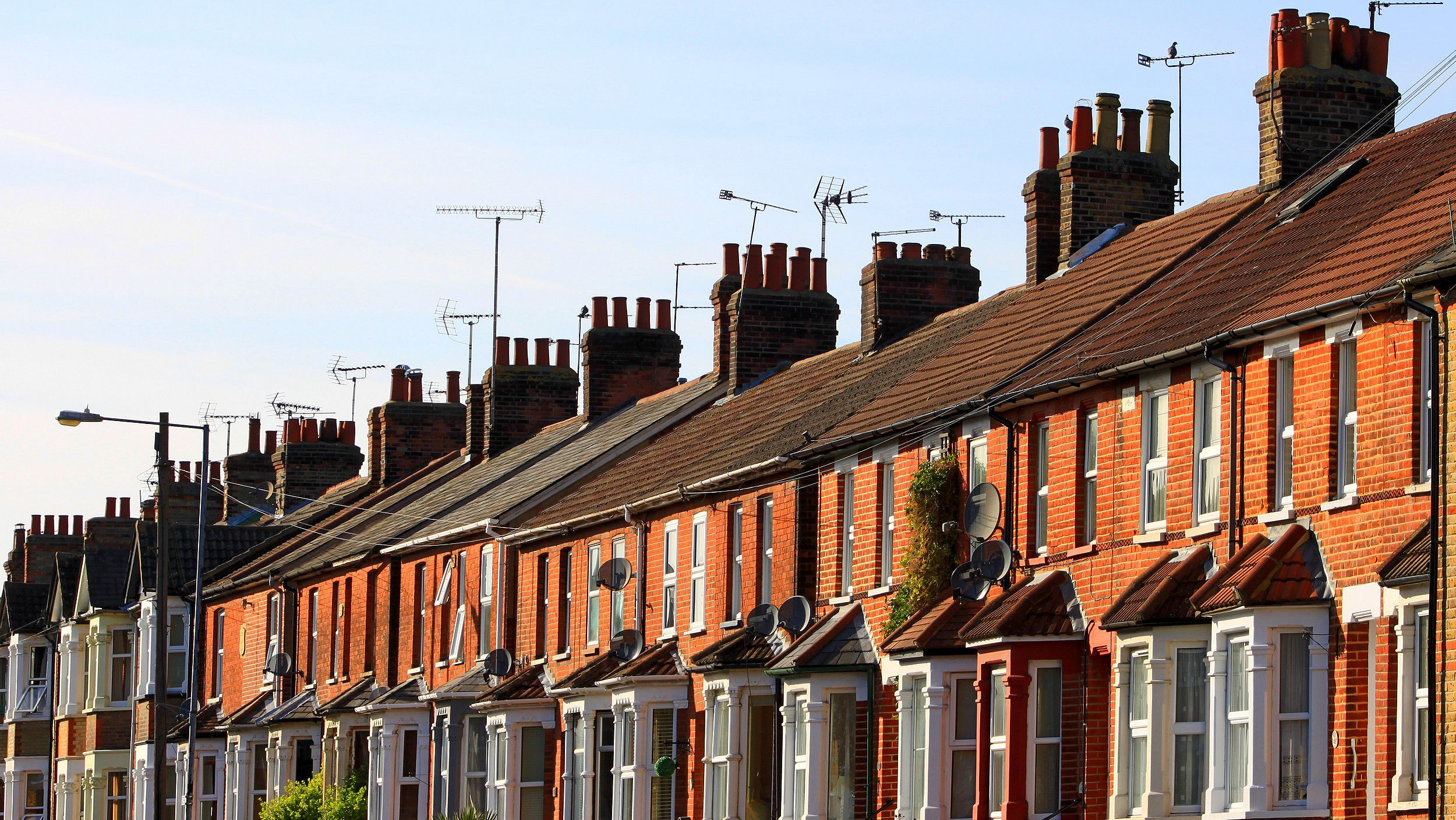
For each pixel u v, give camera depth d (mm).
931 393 65375
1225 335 49094
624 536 83312
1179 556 51188
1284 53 63656
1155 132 74062
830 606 67688
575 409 119500
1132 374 53500
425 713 99688
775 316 92938
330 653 114562
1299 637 46438
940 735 58031
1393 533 44344
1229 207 64500
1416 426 44094
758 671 69750
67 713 140250
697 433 88375
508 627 93688
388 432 132250
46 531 169375
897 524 64000
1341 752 44938
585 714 80812
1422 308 43594
